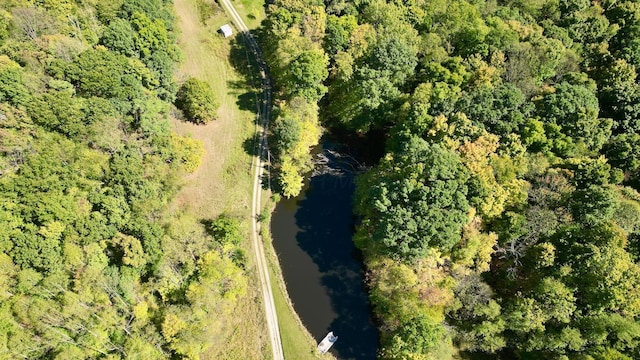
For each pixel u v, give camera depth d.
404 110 91.44
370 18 107.38
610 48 110.62
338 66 98.31
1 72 77.62
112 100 87.06
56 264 66.88
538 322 66.25
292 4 106.62
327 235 90.31
